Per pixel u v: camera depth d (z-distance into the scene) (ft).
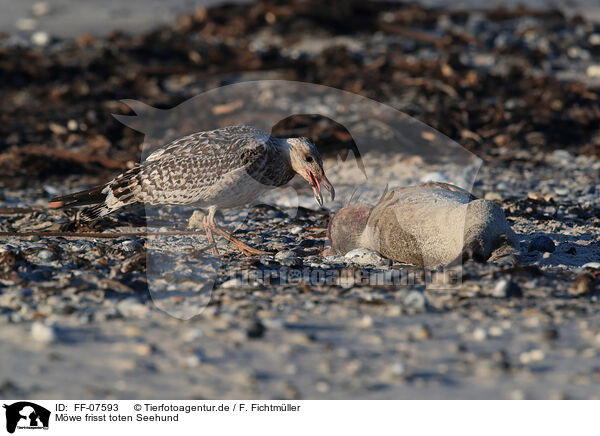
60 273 32.48
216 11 102.12
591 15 107.76
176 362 24.21
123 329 26.66
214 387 22.66
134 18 107.55
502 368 23.71
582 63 87.71
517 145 62.44
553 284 31.22
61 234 37.88
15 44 92.12
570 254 35.65
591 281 31.07
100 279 31.45
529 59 85.35
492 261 33.17
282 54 88.33
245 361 24.30
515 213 43.11
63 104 74.43
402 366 23.52
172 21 104.83
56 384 22.72
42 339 25.48
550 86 73.87
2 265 32.27
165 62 87.71
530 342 25.79
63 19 107.04
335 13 97.40
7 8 113.80
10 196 49.67
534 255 35.24
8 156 57.47
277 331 26.45
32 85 80.07
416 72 78.95
